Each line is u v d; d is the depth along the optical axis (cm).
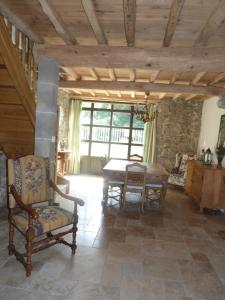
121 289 219
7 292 205
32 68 346
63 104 711
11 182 248
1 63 263
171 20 243
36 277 227
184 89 518
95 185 620
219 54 312
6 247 276
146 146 752
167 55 319
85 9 234
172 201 519
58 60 335
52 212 256
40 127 343
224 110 533
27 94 317
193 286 232
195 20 265
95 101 772
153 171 454
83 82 536
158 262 270
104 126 807
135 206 464
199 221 409
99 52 327
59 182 513
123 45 354
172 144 727
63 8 251
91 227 351
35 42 336
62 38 315
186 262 275
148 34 309
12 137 376
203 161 518
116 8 245
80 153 795
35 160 272
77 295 207
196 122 709
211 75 449
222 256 294
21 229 232
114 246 298
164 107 724
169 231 359
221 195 452
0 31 250
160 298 211
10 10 255
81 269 245
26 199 259
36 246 251
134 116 795
